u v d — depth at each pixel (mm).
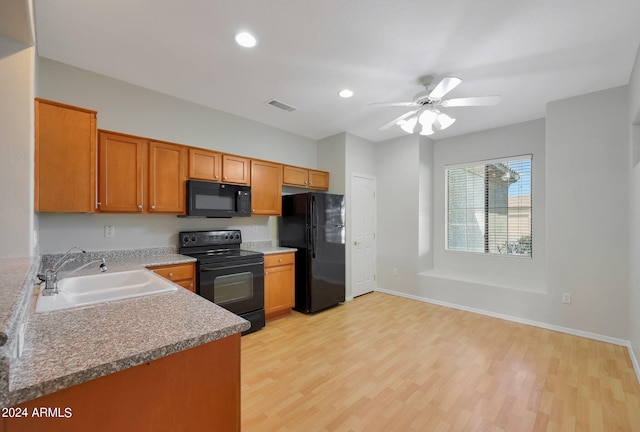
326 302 3857
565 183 3080
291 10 1828
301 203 3830
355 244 4504
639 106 2246
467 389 2066
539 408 1860
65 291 1614
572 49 2205
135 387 872
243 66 2506
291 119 3807
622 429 1673
